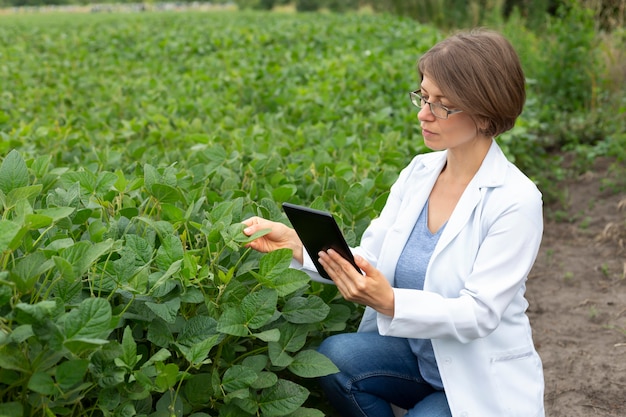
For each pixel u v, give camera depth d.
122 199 3.02
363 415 2.65
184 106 6.03
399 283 2.59
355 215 3.13
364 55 8.89
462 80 2.29
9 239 1.88
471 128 2.40
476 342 2.38
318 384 2.98
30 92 7.02
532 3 15.33
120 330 2.30
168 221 2.78
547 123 7.88
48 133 4.91
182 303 2.36
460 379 2.38
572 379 3.86
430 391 2.71
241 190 3.32
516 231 2.35
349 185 3.40
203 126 5.34
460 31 2.42
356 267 2.30
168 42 10.79
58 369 1.81
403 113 5.48
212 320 2.23
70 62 9.58
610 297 4.79
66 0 51.97
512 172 2.45
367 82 7.05
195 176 3.39
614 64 9.28
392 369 2.65
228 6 43.53
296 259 2.65
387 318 2.39
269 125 5.31
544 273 5.27
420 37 10.45
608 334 4.32
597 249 5.56
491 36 2.35
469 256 2.41
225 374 2.19
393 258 2.59
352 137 4.41
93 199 2.82
